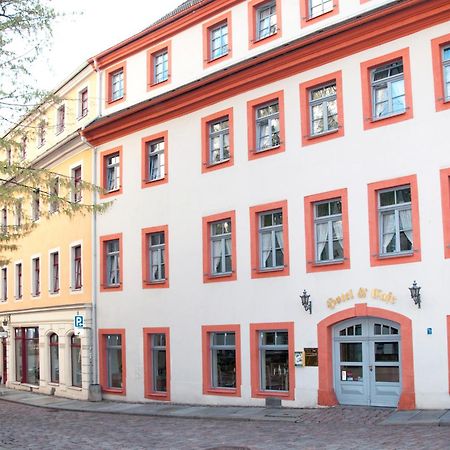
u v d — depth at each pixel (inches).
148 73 1091.3
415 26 742.5
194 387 940.6
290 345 824.3
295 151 840.9
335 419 707.4
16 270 1491.1
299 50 831.1
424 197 723.4
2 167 732.0
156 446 599.8
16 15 701.9
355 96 788.0
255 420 753.0
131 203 1069.8
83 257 1171.3
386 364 753.0
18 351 1449.3
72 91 1266.0
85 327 1122.0
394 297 736.3
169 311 989.2
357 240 772.6
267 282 857.5
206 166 952.3
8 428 799.1
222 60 971.9
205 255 940.6
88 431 738.2
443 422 623.5
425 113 730.8
